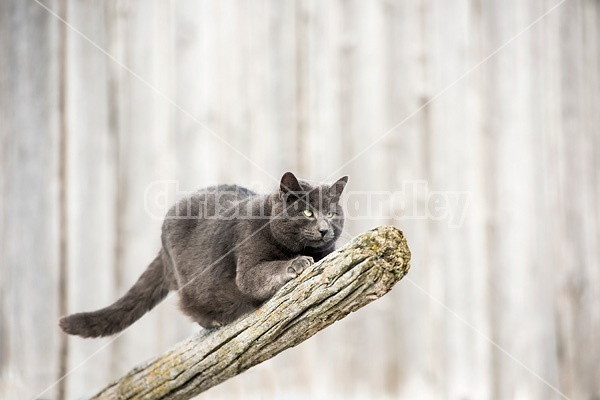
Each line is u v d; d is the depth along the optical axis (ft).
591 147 20.27
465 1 19.06
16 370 18.56
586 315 19.75
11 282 18.84
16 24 19.10
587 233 20.03
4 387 18.44
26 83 18.98
